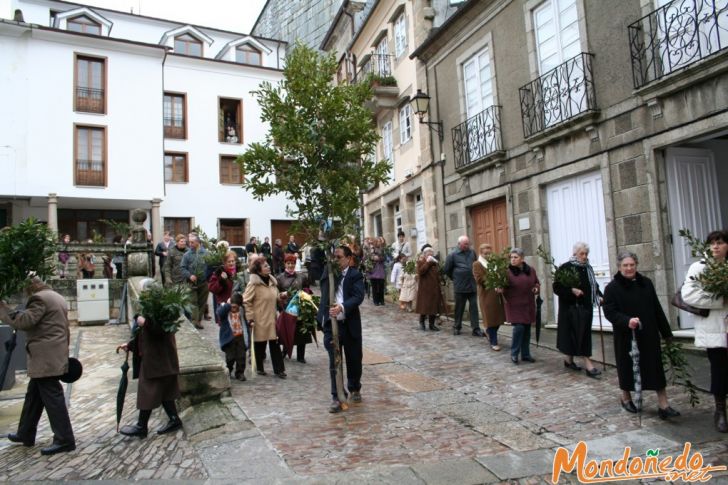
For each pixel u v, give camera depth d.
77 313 12.91
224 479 4.21
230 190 27.64
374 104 16.91
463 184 12.93
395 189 17.39
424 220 15.59
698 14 7.21
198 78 27.47
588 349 6.96
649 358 5.32
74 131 22.83
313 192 6.33
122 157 23.69
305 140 6.07
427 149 14.52
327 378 7.44
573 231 9.71
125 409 6.60
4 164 21.55
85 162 23.12
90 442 5.44
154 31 31.28
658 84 7.59
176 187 26.44
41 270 5.64
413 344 9.55
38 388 5.29
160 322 5.42
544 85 10.16
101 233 24.83
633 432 5.00
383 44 18.08
